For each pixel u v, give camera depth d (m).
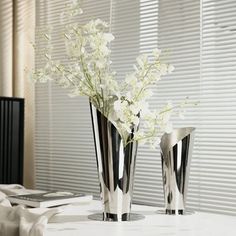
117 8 2.76
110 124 1.65
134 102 1.63
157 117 1.65
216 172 2.31
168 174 1.79
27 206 1.87
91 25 1.65
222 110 2.29
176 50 2.49
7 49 3.12
